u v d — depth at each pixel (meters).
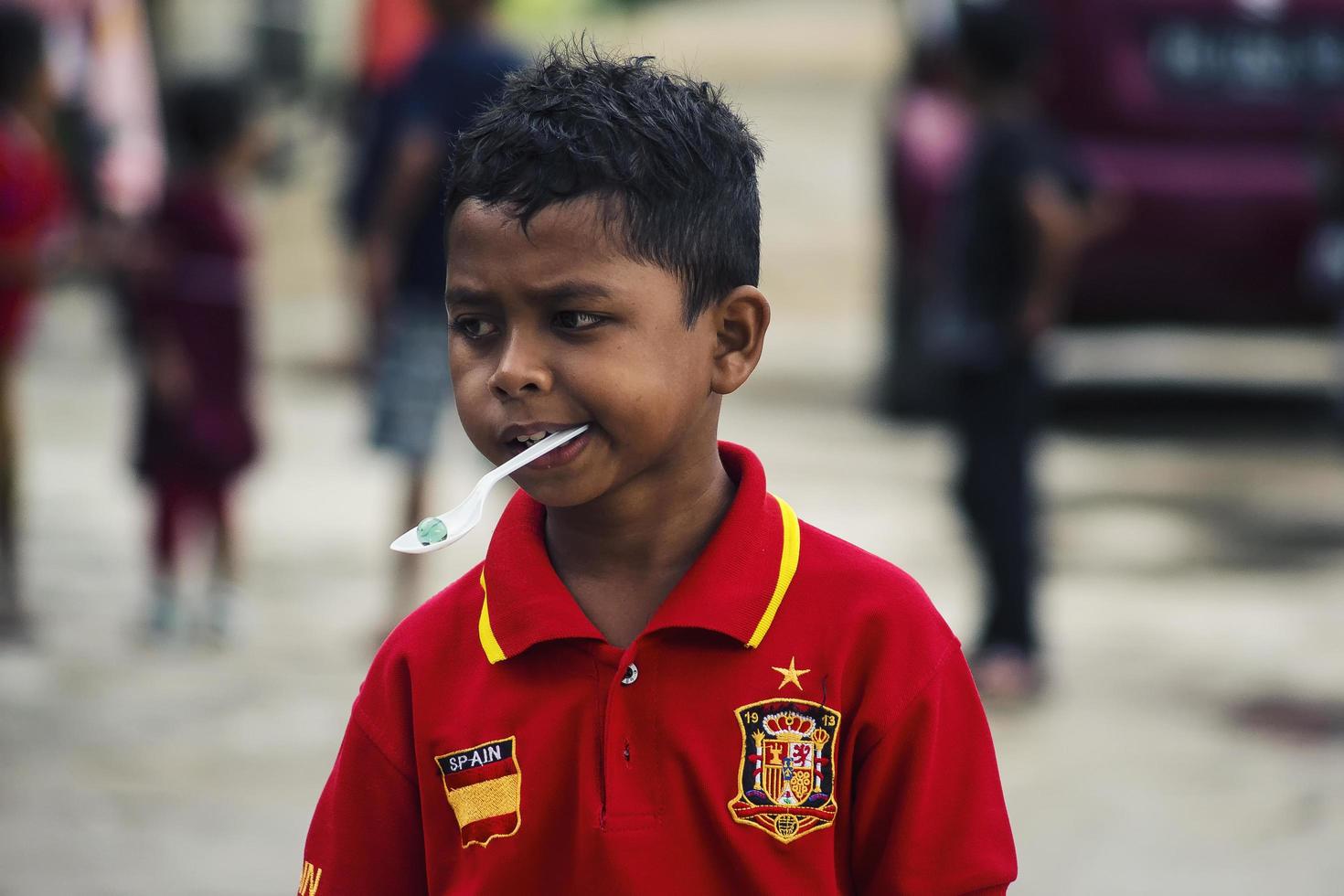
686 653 2.56
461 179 2.48
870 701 2.59
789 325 17.81
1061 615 8.66
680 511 2.62
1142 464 11.88
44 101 8.38
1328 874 5.83
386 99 8.25
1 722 7.02
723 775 2.54
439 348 7.98
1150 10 11.07
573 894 2.55
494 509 10.75
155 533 8.20
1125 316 11.41
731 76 29.81
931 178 12.27
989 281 7.39
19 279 7.94
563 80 2.53
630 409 2.42
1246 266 11.12
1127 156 11.05
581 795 2.54
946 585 9.04
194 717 7.16
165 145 15.25
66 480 11.22
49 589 8.92
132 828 6.04
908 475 11.59
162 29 17.83
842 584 2.64
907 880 2.59
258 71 22.09
